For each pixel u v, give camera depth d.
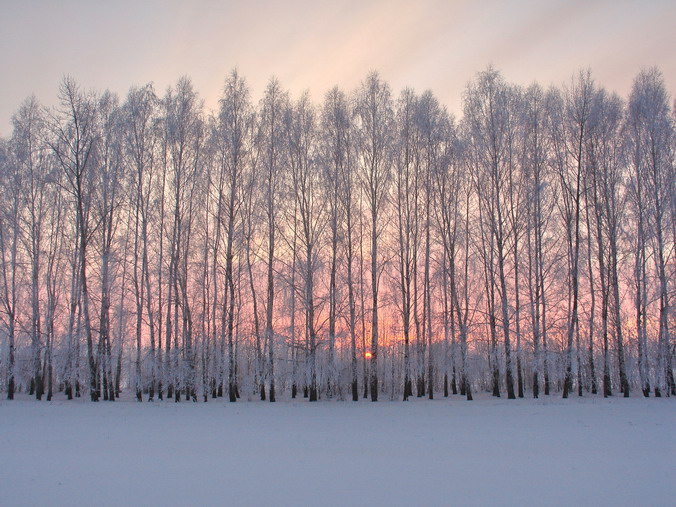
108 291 27.58
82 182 27.34
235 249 28.28
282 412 20.81
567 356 26.91
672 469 10.19
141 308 27.58
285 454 11.69
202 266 29.70
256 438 13.91
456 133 28.19
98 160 27.66
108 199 27.89
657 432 14.70
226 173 27.86
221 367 28.02
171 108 28.23
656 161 28.23
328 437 14.07
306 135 28.08
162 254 28.39
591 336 30.17
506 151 26.83
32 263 29.11
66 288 31.88
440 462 10.84
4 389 36.03
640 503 8.12
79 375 26.83
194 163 28.02
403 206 28.80
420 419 18.11
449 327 31.48
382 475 9.77
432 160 28.58
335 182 27.17
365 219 28.27
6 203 28.58
